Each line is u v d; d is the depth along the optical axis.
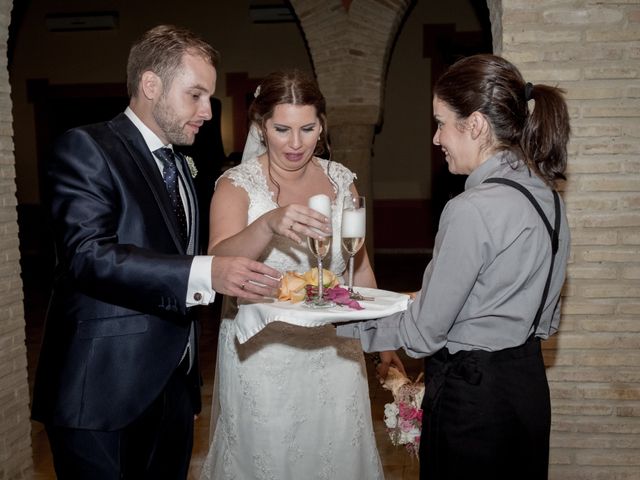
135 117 1.92
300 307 1.81
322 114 2.34
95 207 1.75
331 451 2.38
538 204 1.57
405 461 3.44
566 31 2.95
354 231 2.04
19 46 10.85
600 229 3.03
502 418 1.59
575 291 3.08
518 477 1.62
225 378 2.39
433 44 10.41
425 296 1.60
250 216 2.31
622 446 3.14
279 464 2.30
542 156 1.58
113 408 1.83
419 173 10.74
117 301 1.77
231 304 2.38
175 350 1.91
